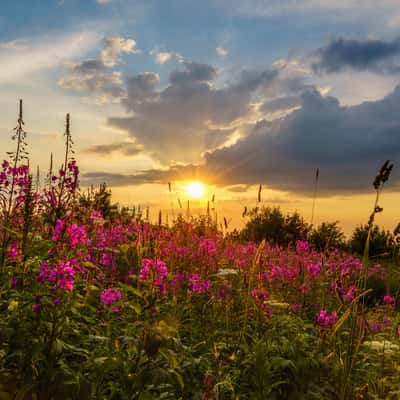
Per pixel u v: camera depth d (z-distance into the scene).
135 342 0.64
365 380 0.94
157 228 1.56
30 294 0.73
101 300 0.84
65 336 0.74
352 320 0.94
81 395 0.63
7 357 0.66
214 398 0.72
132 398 0.66
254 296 1.10
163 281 0.74
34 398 0.63
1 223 0.92
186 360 0.84
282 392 0.89
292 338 1.00
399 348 1.00
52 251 0.79
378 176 0.90
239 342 0.99
